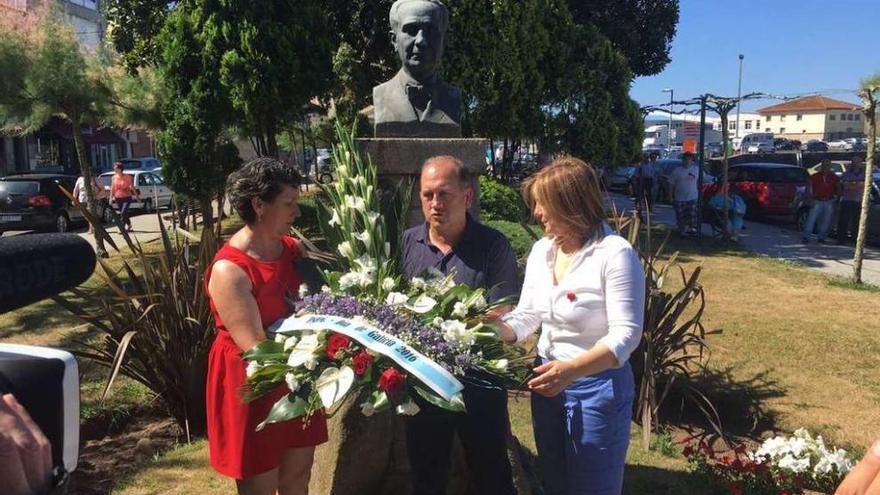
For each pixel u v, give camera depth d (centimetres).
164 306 439
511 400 454
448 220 256
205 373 444
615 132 1238
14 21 1073
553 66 1199
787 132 8906
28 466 123
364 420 308
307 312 220
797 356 575
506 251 263
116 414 455
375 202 275
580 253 232
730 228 1272
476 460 248
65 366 163
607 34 1540
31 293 118
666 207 2016
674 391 484
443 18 450
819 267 1034
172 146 1050
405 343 202
